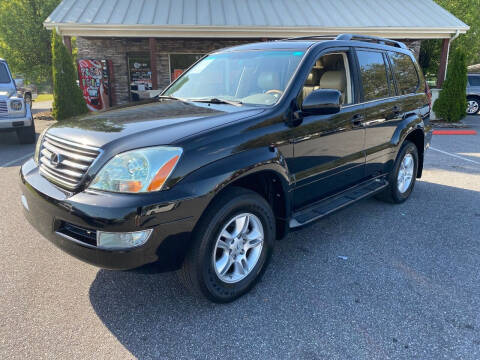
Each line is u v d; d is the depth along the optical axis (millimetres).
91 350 2240
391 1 15219
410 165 4914
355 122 3652
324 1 14695
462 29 12891
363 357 2195
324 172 3381
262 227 2848
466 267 3254
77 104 11234
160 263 2328
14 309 2621
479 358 2186
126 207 2150
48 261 3309
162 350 2250
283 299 2775
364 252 3529
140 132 2447
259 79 3309
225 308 2668
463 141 9633
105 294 2828
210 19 12250
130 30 11594
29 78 20953
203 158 2385
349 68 3684
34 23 18703
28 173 2809
